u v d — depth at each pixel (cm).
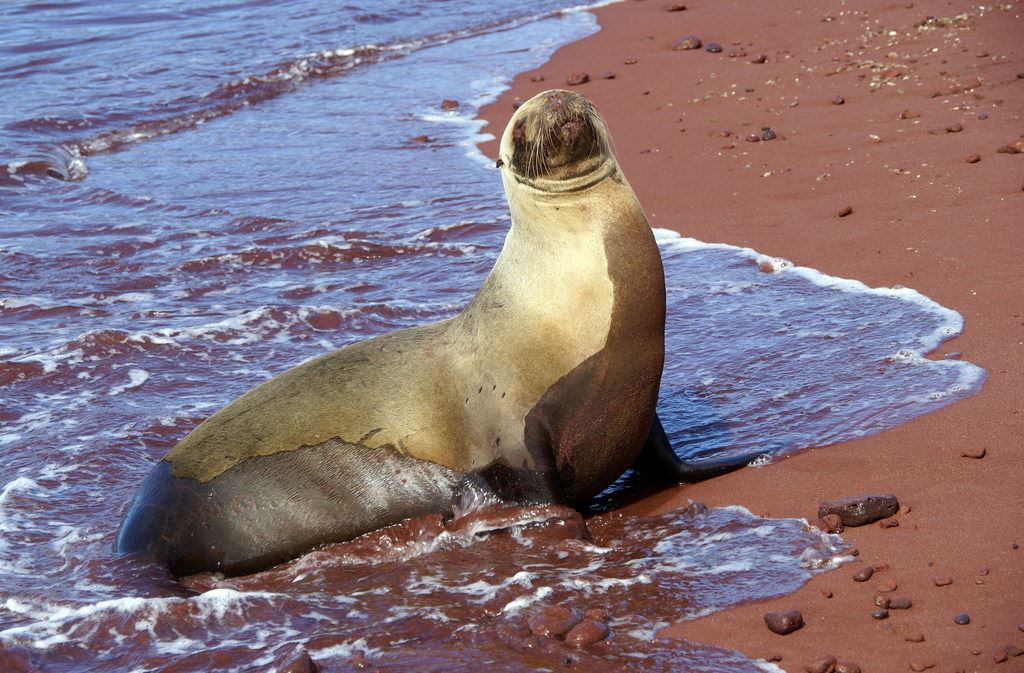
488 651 617
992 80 1716
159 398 1061
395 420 780
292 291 1348
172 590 738
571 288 737
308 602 708
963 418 802
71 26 3164
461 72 2577
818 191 1409
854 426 830
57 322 1277
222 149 2083
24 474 903
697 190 1505
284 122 2269
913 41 2059
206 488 785
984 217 1209
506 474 759
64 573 758
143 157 2056
